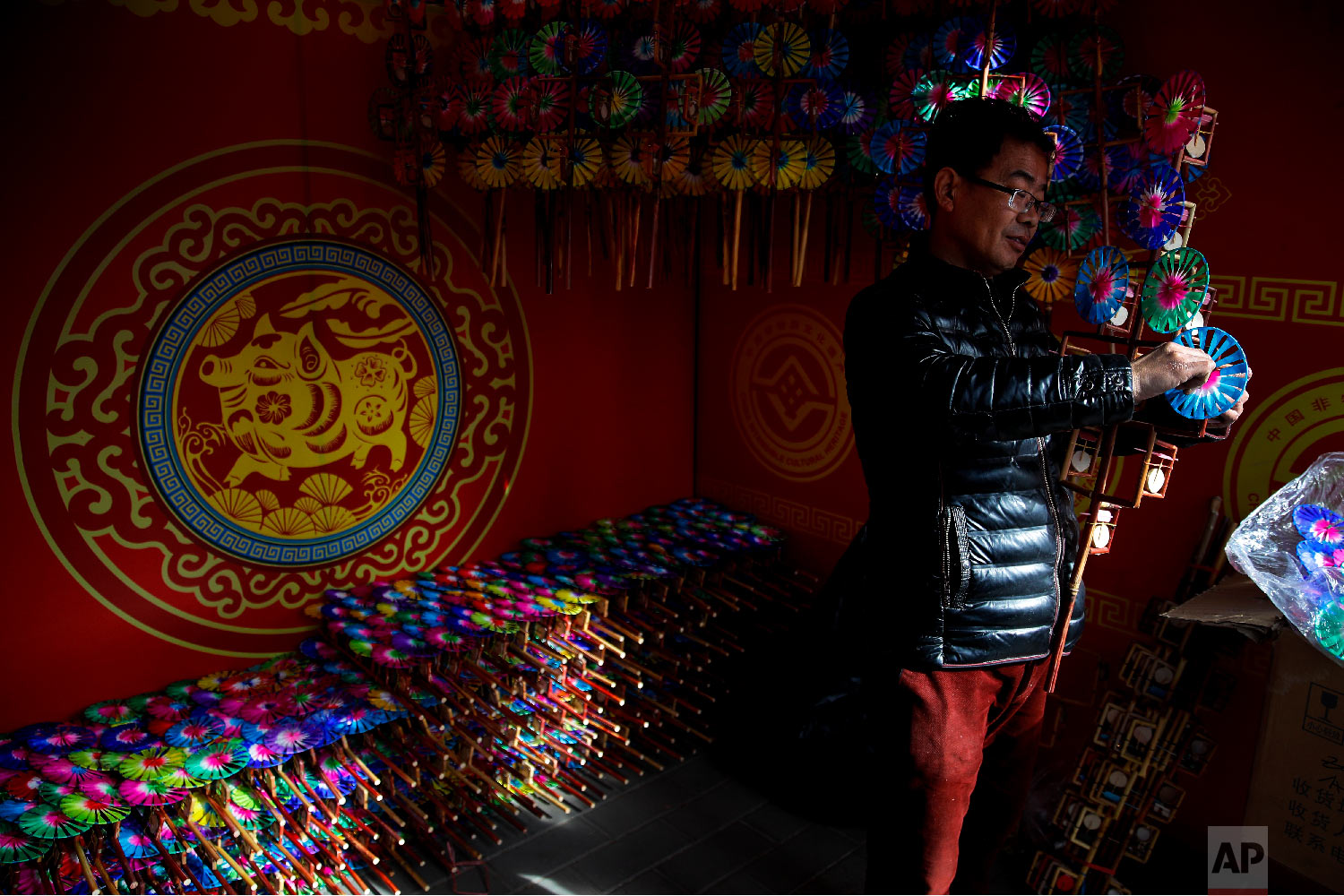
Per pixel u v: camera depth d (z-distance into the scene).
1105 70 2.53
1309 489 2.15
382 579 3.32
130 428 2.71
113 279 2.63
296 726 2.62
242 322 2.88
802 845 2.93
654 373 4.04
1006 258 1.91
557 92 2.65
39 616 2.62
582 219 3.64
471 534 3.54
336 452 3.13
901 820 2.05
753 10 2.64
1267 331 2.47
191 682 2.89
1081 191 2.32
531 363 3.60
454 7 2.80
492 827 2.94
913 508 1.92
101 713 2.68
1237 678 2.57
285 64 2.85
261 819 2.65
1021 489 1.91
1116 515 2.03
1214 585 2.43
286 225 2.92
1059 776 2.94
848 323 2.01
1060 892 2.63
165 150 2.67
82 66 2.51
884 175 2.58
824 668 3.15
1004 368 1.66
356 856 2.80
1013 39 2.38
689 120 2.63
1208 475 2.60
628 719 3.32
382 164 3.09
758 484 4.04
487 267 3.33
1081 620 2.15
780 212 3.70
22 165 2.46
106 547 2.71
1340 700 2.07
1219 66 2.47
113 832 2.30
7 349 2.49
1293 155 2.37
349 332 3.11
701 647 3.55
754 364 3.94
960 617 1.90
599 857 2.87
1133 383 1.64
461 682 2.98
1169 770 2.56
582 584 3.33
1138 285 2.03
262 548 3.01
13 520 2.55
